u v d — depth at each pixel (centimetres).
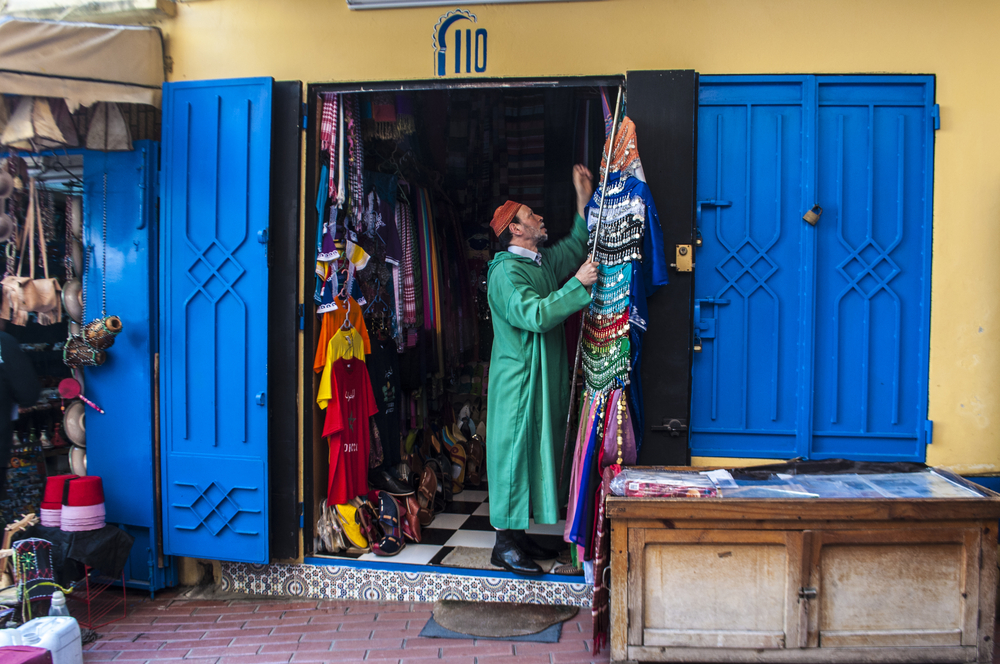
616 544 240
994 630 259
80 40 300
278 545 322
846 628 238
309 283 323
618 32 294
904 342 289
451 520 389
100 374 333
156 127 334
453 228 457
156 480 331
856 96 287
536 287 318
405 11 309
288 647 276
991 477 285
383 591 320
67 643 248
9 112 307
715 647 240
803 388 290
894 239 287
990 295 284
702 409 296
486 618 295
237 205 318
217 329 321
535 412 306
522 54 301
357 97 346
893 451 291
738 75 289
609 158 290
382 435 385
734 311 294
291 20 319
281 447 321
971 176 283
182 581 345
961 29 280
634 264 271
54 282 330
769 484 254
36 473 379
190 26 328
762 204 290
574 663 260
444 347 448
